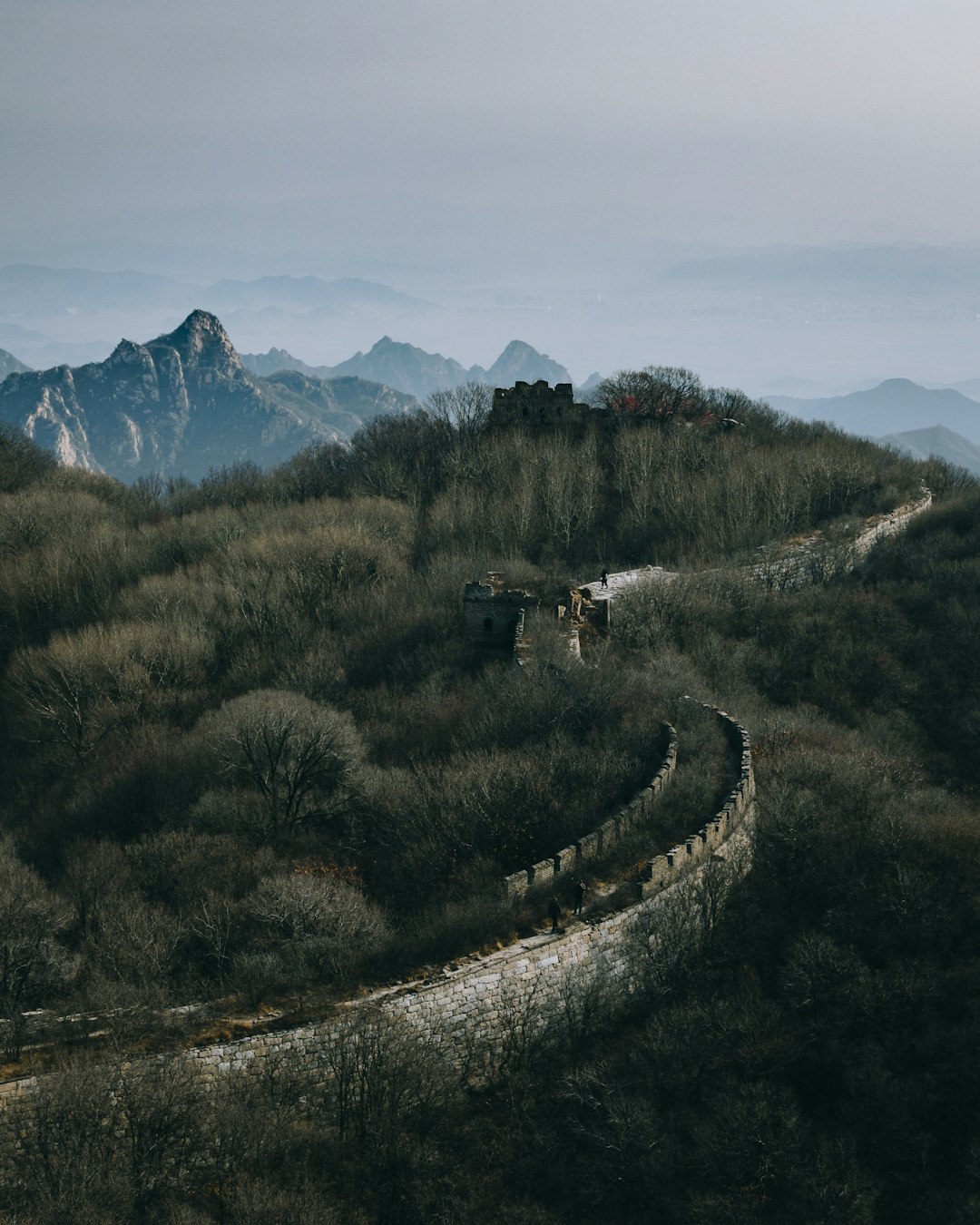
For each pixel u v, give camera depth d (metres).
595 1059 53.22
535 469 149.25
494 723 77.69
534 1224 46.44
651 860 57.97
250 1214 42.56
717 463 153.62
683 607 107.56
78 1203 41.25
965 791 88.06
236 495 182.00
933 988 56.56
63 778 91.62
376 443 184.75
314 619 115.00
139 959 54.97
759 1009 56.06
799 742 80.94
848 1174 49.62
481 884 58.19
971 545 125.75
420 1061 49.72
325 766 77.25
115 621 112.06
